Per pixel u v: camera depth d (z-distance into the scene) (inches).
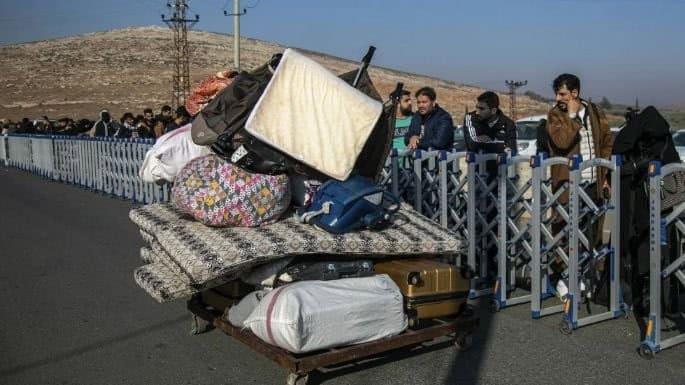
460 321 195.9
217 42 4515.3
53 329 228.5
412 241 196.4
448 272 191.3
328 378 182.5
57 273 305.7
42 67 3742.6
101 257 337.7
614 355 196.5
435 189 265.3
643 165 219.8
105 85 3240.7
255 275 183.3
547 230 232.5
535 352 199.9
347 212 185.2
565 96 244.8
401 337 180.7
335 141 187.8
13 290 277.7
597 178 230.7
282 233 183.0
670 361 191.6
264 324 166.6
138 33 5022.1
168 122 552.4
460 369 188.1
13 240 386.3
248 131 184.2
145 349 208.7
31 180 772.0
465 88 3046.3
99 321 236.4
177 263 177.0
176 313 244.2
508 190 251.8
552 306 239.1
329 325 166.1
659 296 194.7
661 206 207.9
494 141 280.1
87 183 664.4
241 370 190.7
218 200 183.6
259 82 201.2
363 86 212.4
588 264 234.7
